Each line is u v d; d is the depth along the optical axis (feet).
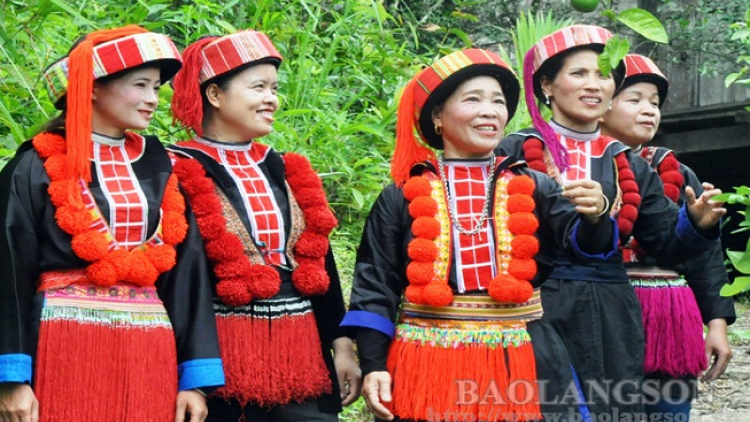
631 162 14.61
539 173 12.91
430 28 30.22
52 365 10.72
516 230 12.26
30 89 15.85
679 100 39.86
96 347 10.85
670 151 16.03
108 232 11.16
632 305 14.02
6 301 10.72
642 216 14.52
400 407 12.19
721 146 38.91
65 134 11.42
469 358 12.04
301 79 22.52
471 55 12.65
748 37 10.87
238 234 12.23
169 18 22.47
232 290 11.93
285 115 20.52
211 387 11.37
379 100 24.36
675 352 15.12
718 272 15.85
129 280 11.12
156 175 11.66
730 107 37.83
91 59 11.15
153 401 11.03
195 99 12.59
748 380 24.04
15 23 17.58
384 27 29.96
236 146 12.75
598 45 14.44
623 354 13.74
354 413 17.66
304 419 12.35
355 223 22.20
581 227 11.98
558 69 14.57
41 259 11.02
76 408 10.71
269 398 12.01
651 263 15.29
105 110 11.48
